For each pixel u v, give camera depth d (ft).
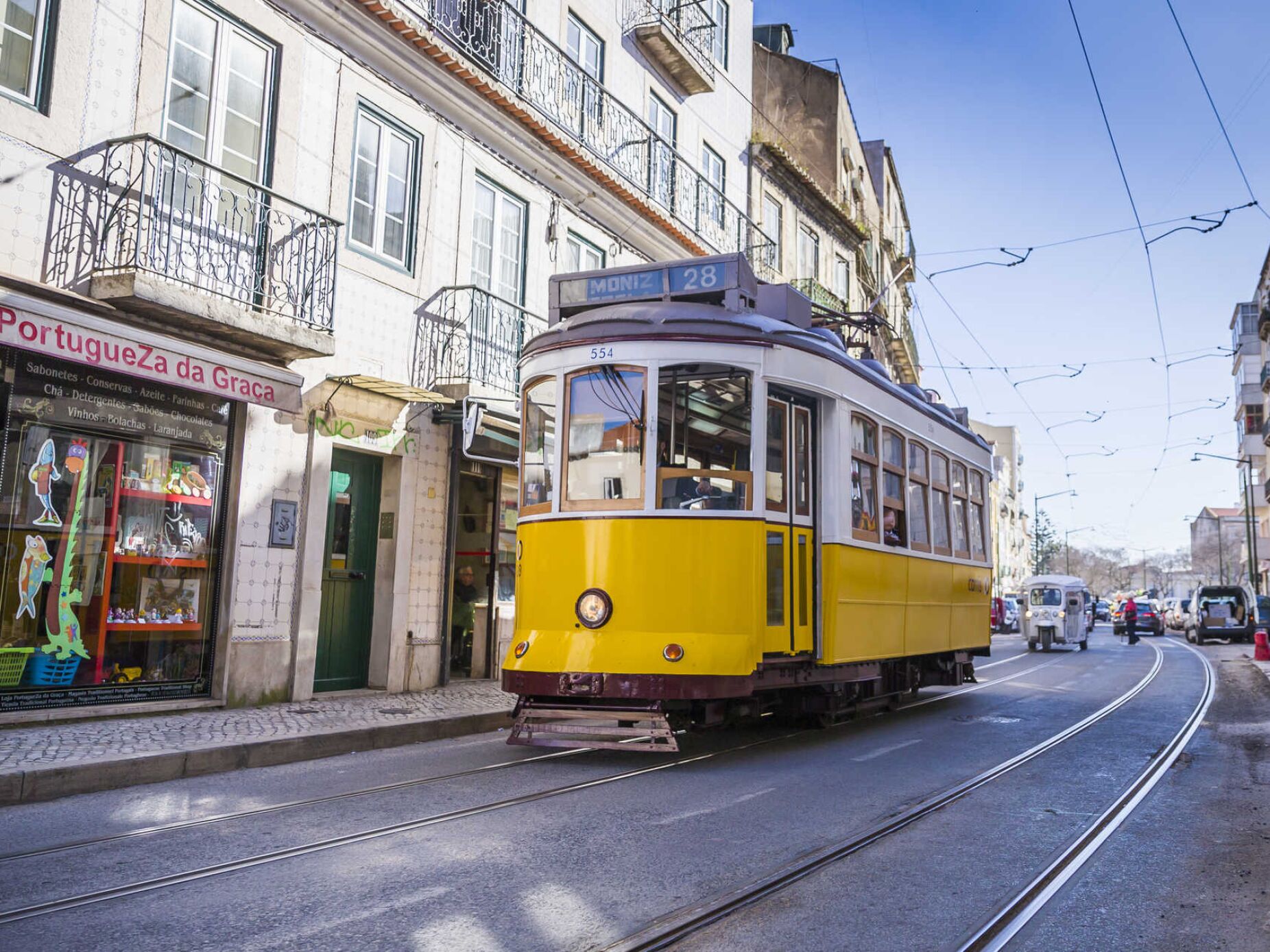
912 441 40.22
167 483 33.45
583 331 29.78
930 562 41.73
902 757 29.81
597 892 15.98
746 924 14.89
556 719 28.30
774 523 29.91
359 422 40.40
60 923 14.24
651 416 28.53
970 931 14.67
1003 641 139.74
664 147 65.87
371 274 41.11
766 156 84.17
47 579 29.86
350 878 16.44
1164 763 29.45
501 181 49.34
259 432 36.32
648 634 27.61
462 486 48.57
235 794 23.07
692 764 28.12
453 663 47.26
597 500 28.76
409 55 42.78
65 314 28.35
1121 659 87.51
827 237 99.45
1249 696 51.34
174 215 32.94
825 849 18.89
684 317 29.30
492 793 23.36
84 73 30.58
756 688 28.48
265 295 34.94
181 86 33.78
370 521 42.47
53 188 29.53
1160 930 15.05
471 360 45.73
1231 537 356.59
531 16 52.39
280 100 37.22
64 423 30.17
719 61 77.05
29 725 28.66
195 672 34.30
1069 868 18.15
